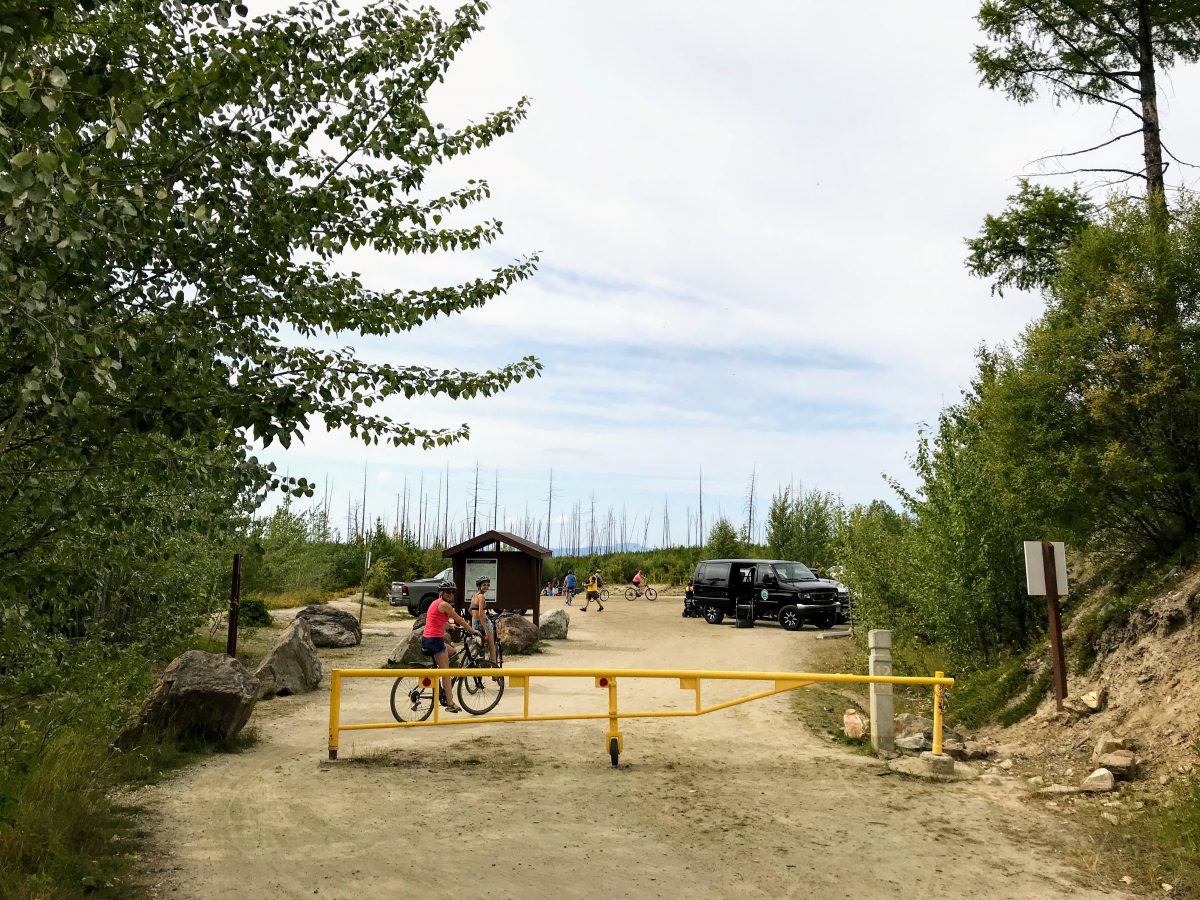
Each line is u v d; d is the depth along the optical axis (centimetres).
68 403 362
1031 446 1115
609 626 2759
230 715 936
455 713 1194
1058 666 979
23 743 664
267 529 2489
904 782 826
